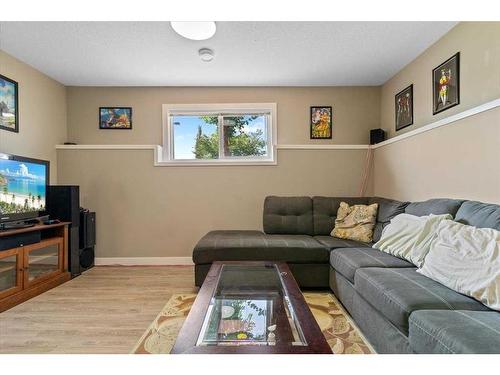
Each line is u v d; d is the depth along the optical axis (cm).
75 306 229
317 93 380
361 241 276
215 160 377
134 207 359
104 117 376
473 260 140
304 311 133
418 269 176
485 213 166
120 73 334
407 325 130
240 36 255
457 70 235
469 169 212
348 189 366
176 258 359
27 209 269
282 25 238
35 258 259
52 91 348
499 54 196
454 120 226
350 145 364
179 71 329
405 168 297
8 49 276
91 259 337
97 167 358
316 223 317
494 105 187
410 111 307
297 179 364
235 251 256
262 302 158
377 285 158
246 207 363
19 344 174
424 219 205
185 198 361
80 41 262
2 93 279
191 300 240
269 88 379
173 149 383
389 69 327
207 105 377
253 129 385
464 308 127
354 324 196
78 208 313
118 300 241
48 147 343
